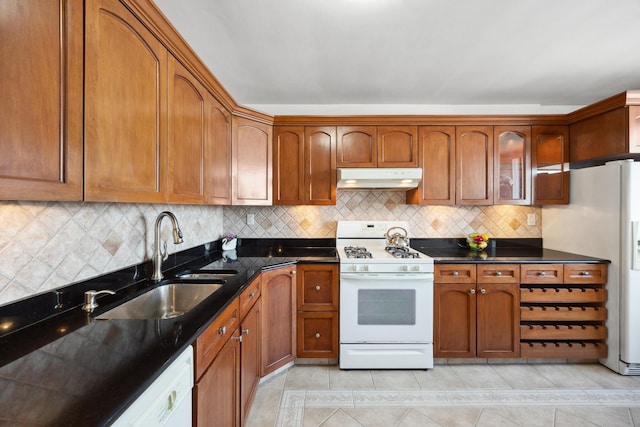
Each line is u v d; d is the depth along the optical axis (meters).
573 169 2.61
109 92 0.99
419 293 2.28
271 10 1.56
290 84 2.47
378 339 2.29
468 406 1.88
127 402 0.61
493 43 1.87
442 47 1.92
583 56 2.03
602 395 1.98
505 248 2.90
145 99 1.20
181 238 1.62
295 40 1.84
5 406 0.59
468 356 2.34
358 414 1.81
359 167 2.63
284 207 2.96
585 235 2.46
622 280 2.18
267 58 2.05
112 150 1.01
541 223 2.94
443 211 2.95
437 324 2.34
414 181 2.57
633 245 2.13
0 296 0.93
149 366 0.75
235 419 1.45
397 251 2.56
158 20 1.24
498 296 2.33
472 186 2.63
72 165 0.85
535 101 2.84
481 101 2.84
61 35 0.81
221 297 1.34
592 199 2.39
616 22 1.66
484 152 2.62
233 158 2.35
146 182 1.21
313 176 2.65
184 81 1.54
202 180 1.78
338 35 1.78
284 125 2.65
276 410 1.84
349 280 2.29
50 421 0.55
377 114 2.88
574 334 2.30
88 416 0.56
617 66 2.17
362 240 2.89
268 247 2.94
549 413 1.81
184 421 0.92
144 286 1.55
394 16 1.61
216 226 2.81
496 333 2.33
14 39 0.69
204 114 1.80
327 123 2.64
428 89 2.56
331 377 2.20
